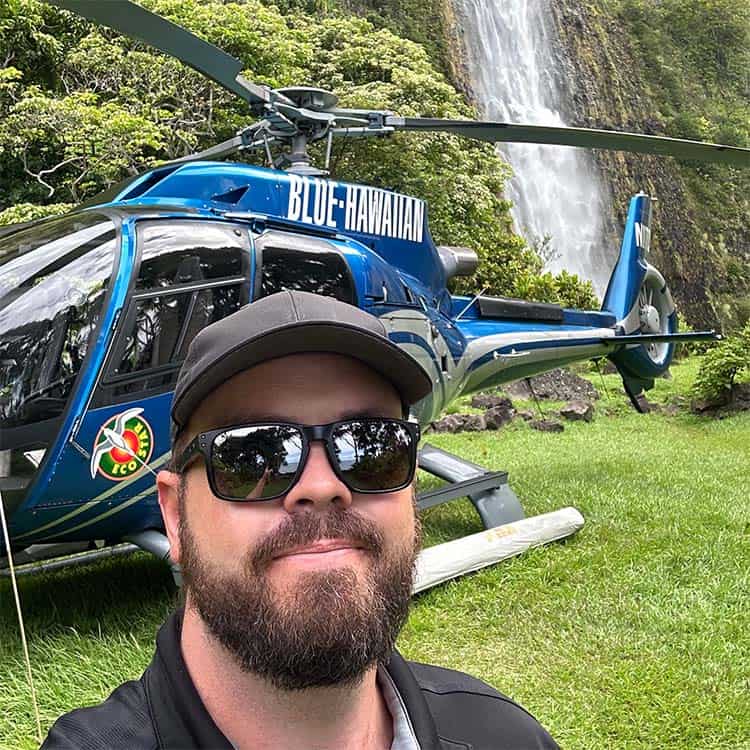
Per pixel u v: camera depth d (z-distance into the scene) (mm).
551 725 3246
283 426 1258
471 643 4090
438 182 15852
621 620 4320
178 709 1220
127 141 12203
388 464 1301
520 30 33656
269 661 1178
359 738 1306
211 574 1233
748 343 13953
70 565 4875
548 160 32031
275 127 5422
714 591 4719
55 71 14500
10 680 3502
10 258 3977
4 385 3619
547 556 5320
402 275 5535
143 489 4008
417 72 16734
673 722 3287
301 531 1216
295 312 1287
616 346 7926
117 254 3938
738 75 44469
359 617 1197
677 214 36531
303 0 22078
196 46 4480
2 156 13547
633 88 38344
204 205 4590
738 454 9797
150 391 3951
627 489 7297
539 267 21125
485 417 12203
